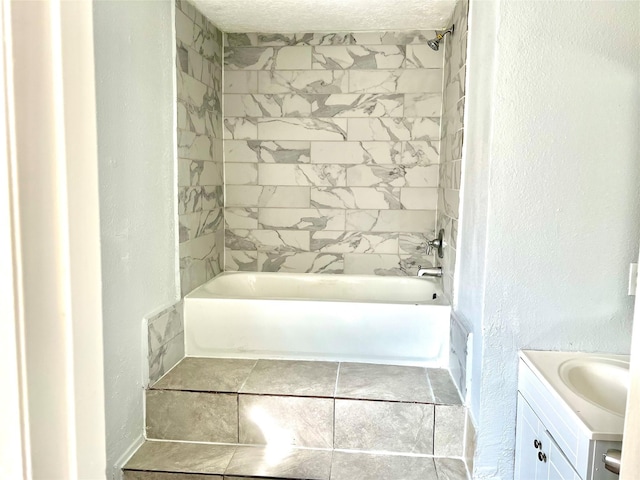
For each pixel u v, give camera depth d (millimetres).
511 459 1929
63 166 555
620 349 1849
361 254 3369
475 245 2057
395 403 2139
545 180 1804
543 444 1598
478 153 2033
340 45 3238
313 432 2178
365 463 2072
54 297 558
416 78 3215
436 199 3287
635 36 1726
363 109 3268
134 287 2113
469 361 2098
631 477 592
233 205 3395
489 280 1863
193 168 2787
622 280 1819
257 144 3342
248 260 3430
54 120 545
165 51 2385
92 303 612
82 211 589
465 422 2117
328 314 2619
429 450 2146
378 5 2730
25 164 517
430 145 3250
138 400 2172
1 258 513
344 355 2637
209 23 3006
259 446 2193
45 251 544
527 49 1755
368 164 3301
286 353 2654
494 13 1800
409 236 3330
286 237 3398
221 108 3287
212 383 2297
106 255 1879
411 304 2598
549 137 1785
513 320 1874
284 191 3365
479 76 2061
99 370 632
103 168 1834
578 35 1741
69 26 557
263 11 2848
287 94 3297
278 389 2242
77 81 574
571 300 1847
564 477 1420
